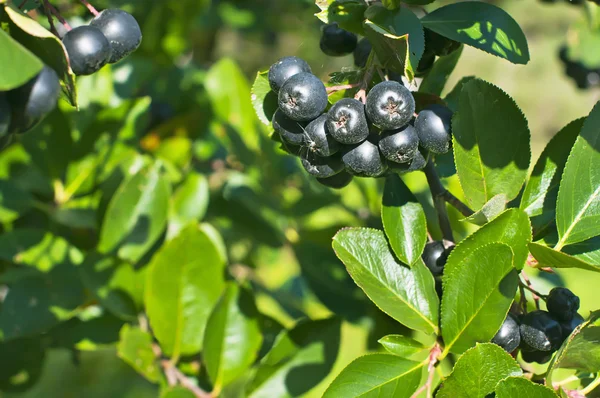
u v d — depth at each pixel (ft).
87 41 1.25
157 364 1.57
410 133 1.28
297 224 1.79
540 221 1.37
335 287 1.70
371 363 1.33
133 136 1.75
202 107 2.12
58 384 2.62
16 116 1.20
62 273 1.63
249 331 1.56
